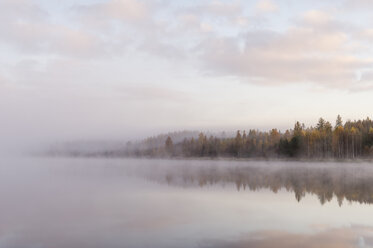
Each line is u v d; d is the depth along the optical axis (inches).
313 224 660.1
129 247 514.0
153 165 3371.1
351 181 1485.0
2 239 561.0
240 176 1792.6
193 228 628.4
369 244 524.4
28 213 780.0
